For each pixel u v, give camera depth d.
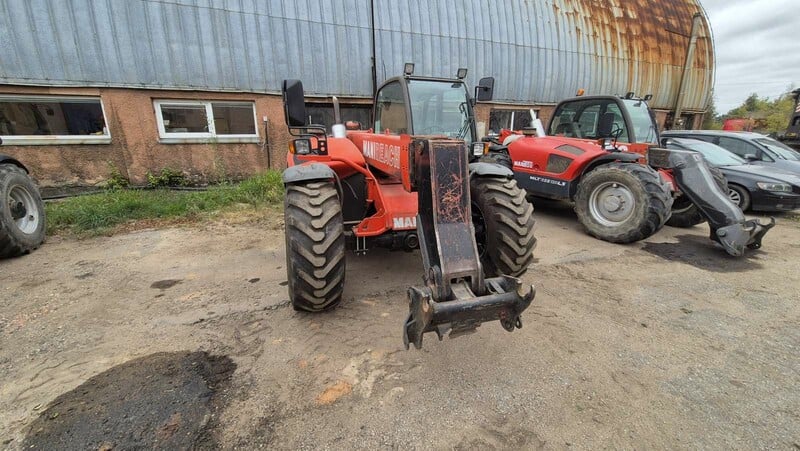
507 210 2.68
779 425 1.81
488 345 2.37
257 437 1.67
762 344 2.49
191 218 5.32
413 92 3.21
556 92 10.64
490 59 9.55
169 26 6.71
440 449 1.63
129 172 6.98
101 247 4.16
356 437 1.68
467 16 9.18
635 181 4.37
